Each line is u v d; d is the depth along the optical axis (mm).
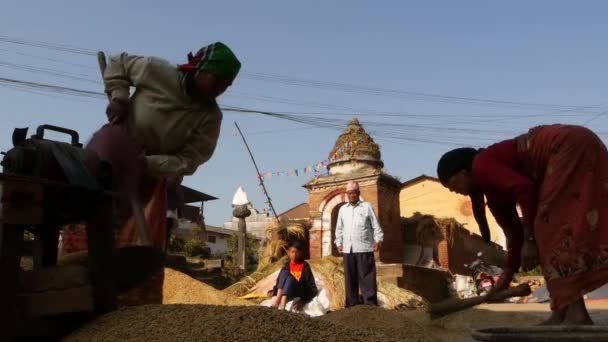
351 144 18344
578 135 3273
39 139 2832
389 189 17703
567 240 3172
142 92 3990
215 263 14984
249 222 37250
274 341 2307
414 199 28516
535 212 3369
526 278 14961
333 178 17719
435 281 15695
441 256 17969
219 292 5500
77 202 2818
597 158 3244
